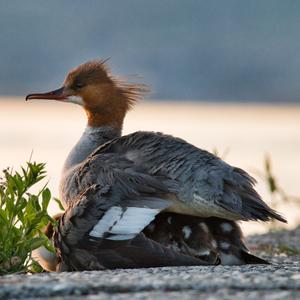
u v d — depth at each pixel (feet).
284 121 133.59
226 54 211.20
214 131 117.91
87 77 46.88
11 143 100.68
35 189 71.41
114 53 218.18
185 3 256.11
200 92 183.83
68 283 31.17
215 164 37.86
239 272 33.35
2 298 30.19
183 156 38.09
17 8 244.83
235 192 37.17
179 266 35.42
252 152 97.76
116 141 40.27
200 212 37.55
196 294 29.73
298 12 253.24
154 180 37.68
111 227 37.09
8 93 180.24
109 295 29.89
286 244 49.16
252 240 51.01
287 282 31.14
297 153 97.76
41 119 131.34
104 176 38.78
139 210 37.09
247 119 135.95
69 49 218.38
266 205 37.40
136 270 34.12
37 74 197.26
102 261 36.65
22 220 37.35
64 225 38.17
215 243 38.17
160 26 238.07
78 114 139.54
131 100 47.26
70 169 42.55
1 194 37.55
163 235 38.14
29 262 39.29
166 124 124.77
